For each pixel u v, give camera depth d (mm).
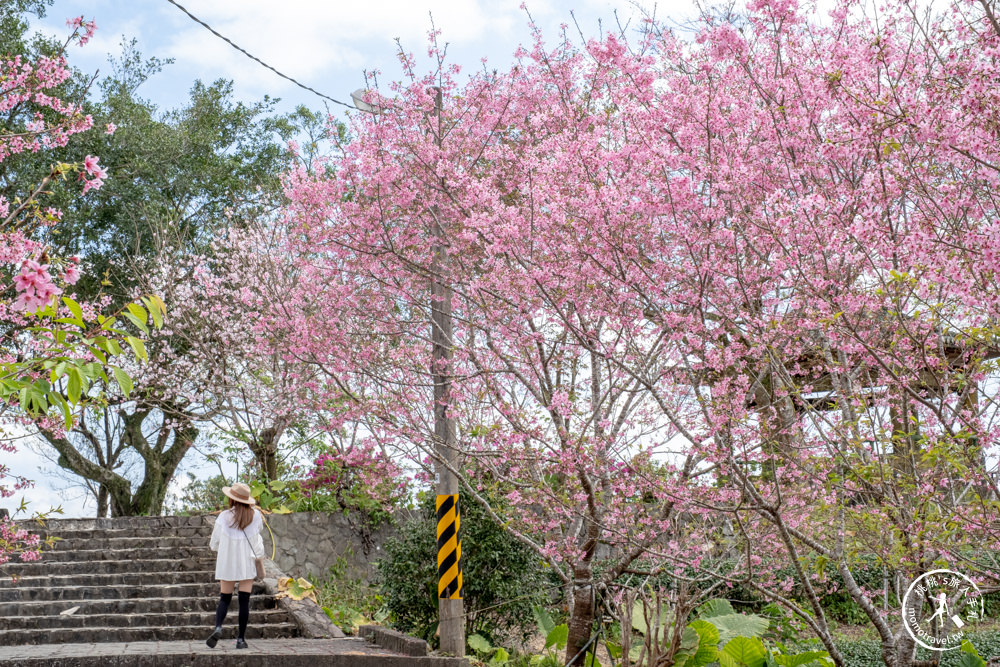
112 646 9805
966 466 6922
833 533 9320
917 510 7238
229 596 9484
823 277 7352
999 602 14742
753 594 13844
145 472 21516
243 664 8383
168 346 17953
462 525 12523
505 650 11953
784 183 8664
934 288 6398
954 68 6020
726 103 8281
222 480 20578
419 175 10250
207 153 22547
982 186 7133
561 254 9039
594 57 8820
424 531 12836
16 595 11719
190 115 23094
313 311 11766
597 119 10359
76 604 11445
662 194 8766
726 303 8750
